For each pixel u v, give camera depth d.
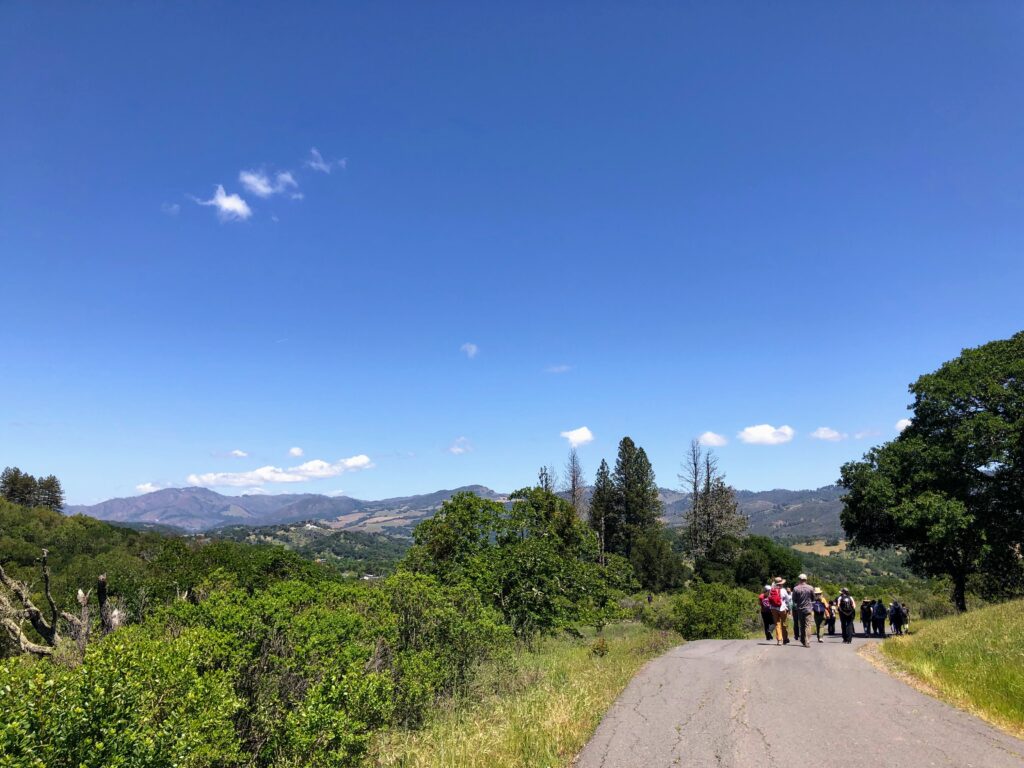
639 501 69.00
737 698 8.84
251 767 6.68
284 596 9.15
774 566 52.22
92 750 4.15
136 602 14.51
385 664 9.42
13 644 8.40
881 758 5.86
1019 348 26.83
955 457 26.05
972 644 11.25
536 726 7.34
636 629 24.97
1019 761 5.66
